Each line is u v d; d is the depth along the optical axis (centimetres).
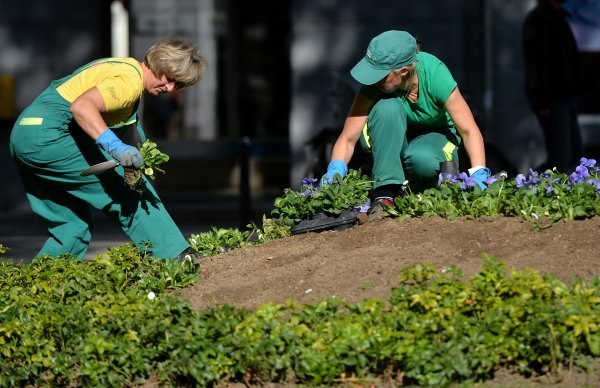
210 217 3067
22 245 2175
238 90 3681
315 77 3122
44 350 1056
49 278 1221
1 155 3105
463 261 1155
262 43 3669
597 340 973
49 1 3117
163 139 3675
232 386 1002
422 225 1250
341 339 995
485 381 977
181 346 1002
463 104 1343
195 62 1309
